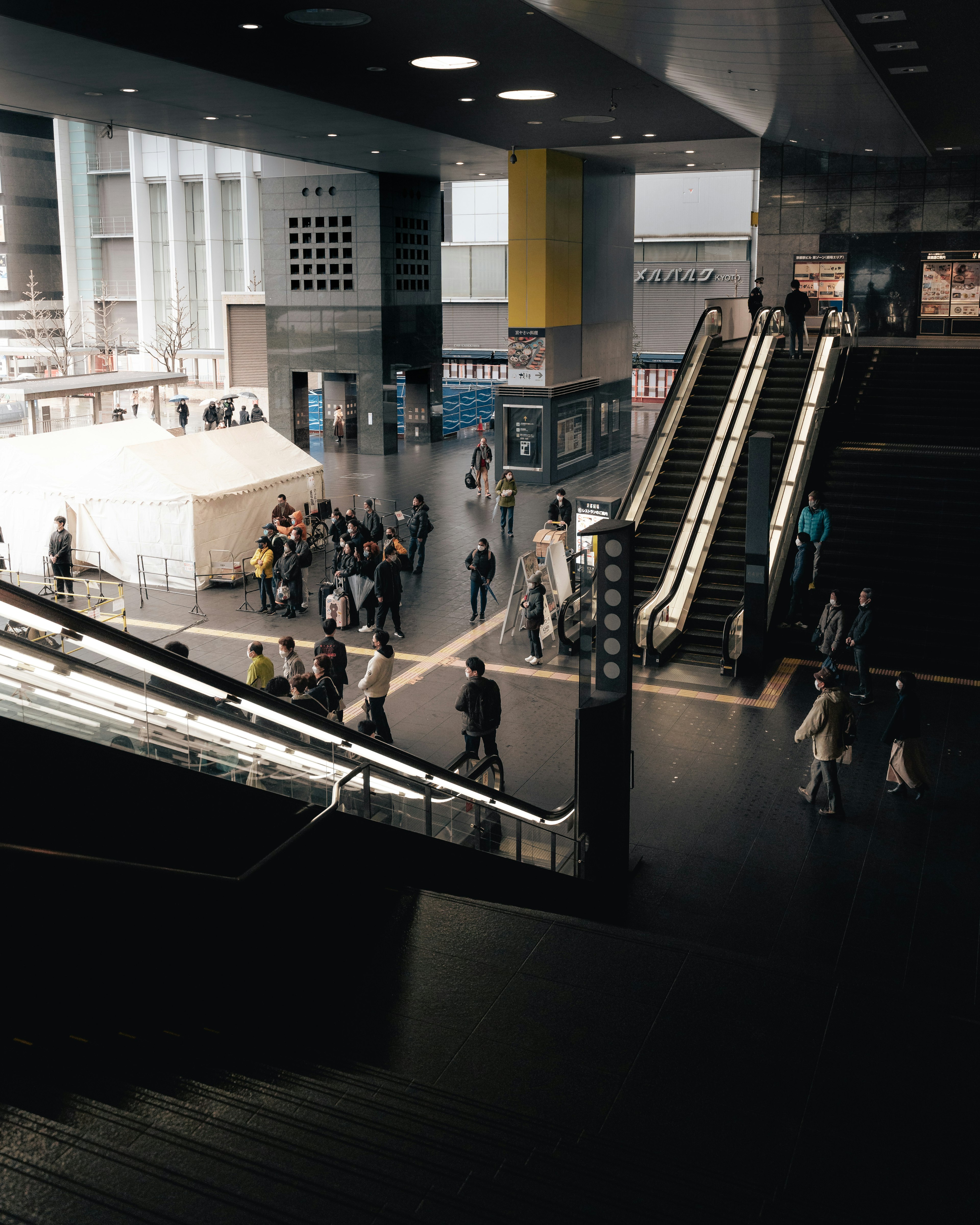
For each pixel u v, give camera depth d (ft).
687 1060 16.84
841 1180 13.83
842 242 102.32
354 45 55.06
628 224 124.98
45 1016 14.93
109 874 16.02
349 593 64.18
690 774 43.98
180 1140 12.00
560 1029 17.75
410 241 127.75
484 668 40.57
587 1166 12.71
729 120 82.64
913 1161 14.26
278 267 127.13
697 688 53.98
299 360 128.88
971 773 43.47
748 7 36.47
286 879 20.68
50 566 71.05
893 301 102.32
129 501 72.74
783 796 41.86
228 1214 10.81
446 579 75.41
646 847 37.76
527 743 47.91
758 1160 14.16
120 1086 13.09
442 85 66.69
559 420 108.99
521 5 46.32
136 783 18.97
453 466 121.90
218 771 20.92
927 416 75.46
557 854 35.17
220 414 140.87
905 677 40.32
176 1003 17.17
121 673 19.67
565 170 105.70
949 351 83.82
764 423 73.97
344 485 109.70
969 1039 17.48
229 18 49.29
